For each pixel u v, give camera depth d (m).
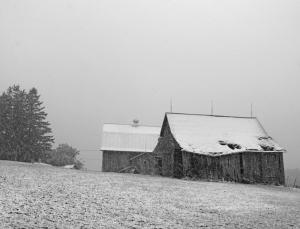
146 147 69.88
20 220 13.40
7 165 36.66
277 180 45.12
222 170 43.16
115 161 68.69
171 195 24.64
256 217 18.83
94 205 17.95
